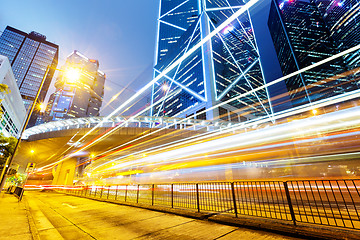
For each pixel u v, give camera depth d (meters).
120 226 6.20
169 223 6.29
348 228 4.56
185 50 162.88
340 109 26.09
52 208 11.09
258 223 5.31
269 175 30.02
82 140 46.31
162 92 180.12
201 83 128.25
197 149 43.59
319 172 23.22
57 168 53.38
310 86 161.00
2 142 25.09
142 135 43.84
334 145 23.86
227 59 150.75
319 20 196.75
